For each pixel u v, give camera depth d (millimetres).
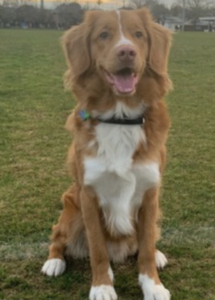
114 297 1225
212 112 3318
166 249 1449
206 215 1651
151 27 1291
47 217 1651
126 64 1175
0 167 2129
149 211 1274
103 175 1224
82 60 1275
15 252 1442
